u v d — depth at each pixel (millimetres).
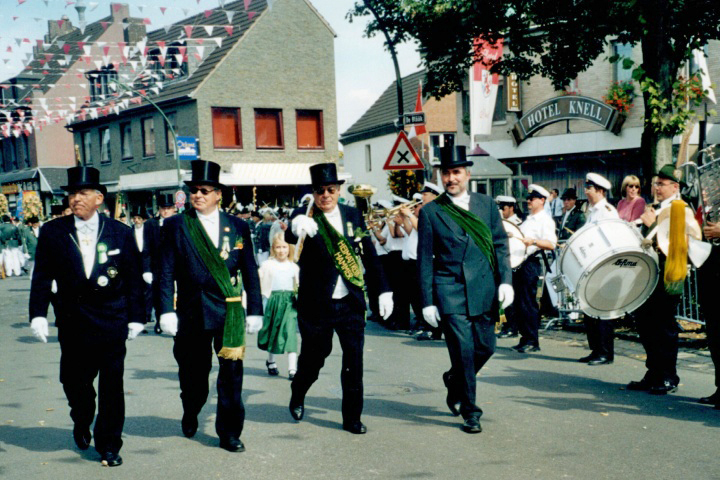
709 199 5754
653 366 6297
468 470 4508
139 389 7023
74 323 4762
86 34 34781
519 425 5441
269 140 30578
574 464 4562
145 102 31109
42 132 41469
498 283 5426
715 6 10367
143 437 5430
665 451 4762
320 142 31688
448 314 5316
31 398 6887
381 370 7590
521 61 13852
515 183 23812
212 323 4934
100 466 4816
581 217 10336
